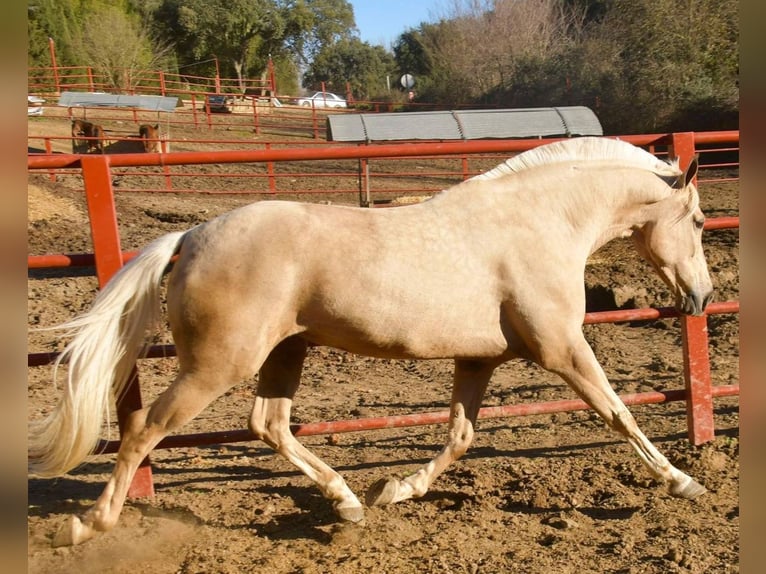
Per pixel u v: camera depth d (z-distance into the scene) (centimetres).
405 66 5316
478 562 333
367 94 5391
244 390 629
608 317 457
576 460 448
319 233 335
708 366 463
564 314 360
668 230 394
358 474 441
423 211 355
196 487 424
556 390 597
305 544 353
